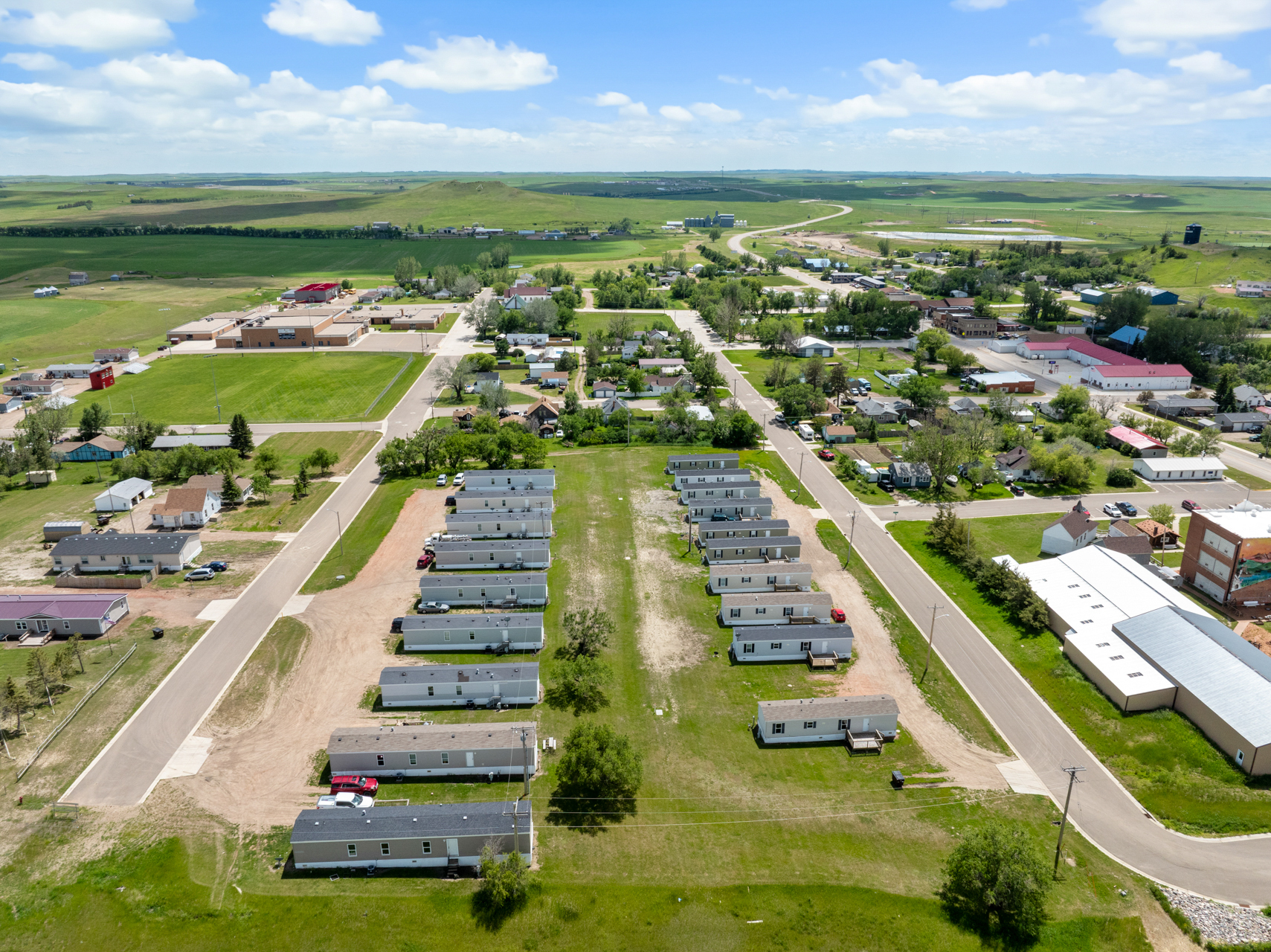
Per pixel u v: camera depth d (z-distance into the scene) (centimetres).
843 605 10688
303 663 9300
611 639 9838
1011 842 6197
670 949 5841
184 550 11588
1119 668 8931
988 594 10931
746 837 6888
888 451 16175
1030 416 18500
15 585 11050
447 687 8544
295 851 6438
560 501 13938
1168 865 6669
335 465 15838
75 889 6262
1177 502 14012
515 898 6169
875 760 7900
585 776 7138
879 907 6188
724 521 12688
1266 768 7550
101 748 7869
